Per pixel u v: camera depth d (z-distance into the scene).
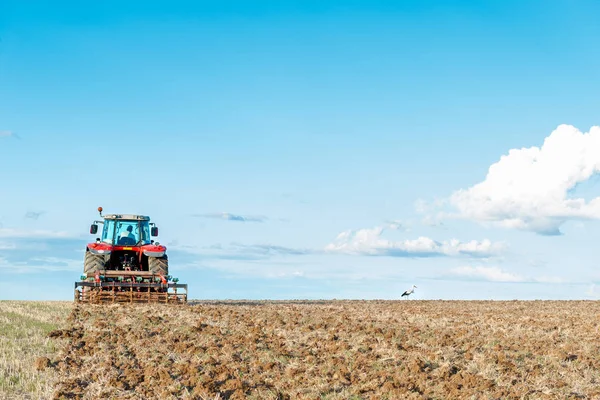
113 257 25.05
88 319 17.59
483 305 26.48
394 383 10.59
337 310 22.05
